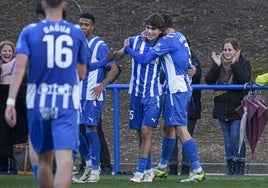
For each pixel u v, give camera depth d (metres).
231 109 29.45
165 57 25.75
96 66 25.88
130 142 40.78
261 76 29.34
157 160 37.88
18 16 59.56
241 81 29.52
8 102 16.88
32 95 17.06
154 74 25.95
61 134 16.75
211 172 35.28
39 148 17.42
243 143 29.50
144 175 26.52
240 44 56.59
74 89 17.08
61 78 16.98
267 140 40.09
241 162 29.69
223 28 58.75
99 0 61.94
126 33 57.97
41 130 17.16
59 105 16.86
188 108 30.20
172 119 25.86
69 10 60.19
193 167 26.05
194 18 59.91
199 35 57.94
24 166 29.69
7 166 30.12
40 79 17.00
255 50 55.69
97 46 26.20
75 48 17.14
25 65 16.95
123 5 61.44
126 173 30.69
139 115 26.45
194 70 26.34
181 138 26.03
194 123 30.36
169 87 25.83
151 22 25.86
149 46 26.02
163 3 61.84
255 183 25.70
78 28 17.31
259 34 57.97
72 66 17.08
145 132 26.11
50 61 16.94
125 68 52.19
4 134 29.77
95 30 58.22
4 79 29.45
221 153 38.88
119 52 25.97
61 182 16.50
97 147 26.59
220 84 29.92
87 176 26.48
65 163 16.61
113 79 26.42
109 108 44.69
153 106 26.00
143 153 26.16
